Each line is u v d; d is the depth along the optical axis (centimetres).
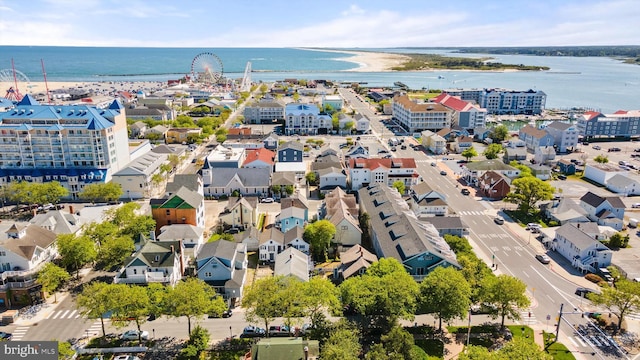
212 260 11300
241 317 10694
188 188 15912
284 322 10312
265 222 15850
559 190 18888
